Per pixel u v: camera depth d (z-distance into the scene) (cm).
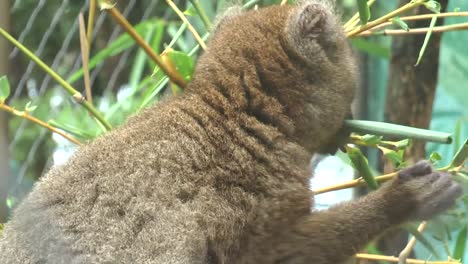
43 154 269
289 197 217
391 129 218
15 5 261
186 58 221
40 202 212
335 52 221
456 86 288
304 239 217
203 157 214
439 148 267
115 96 282
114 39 271
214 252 212
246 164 216
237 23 222
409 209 218
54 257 210
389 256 228
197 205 212
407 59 240
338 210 219
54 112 270
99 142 215
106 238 209
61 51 262
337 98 221
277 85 219
